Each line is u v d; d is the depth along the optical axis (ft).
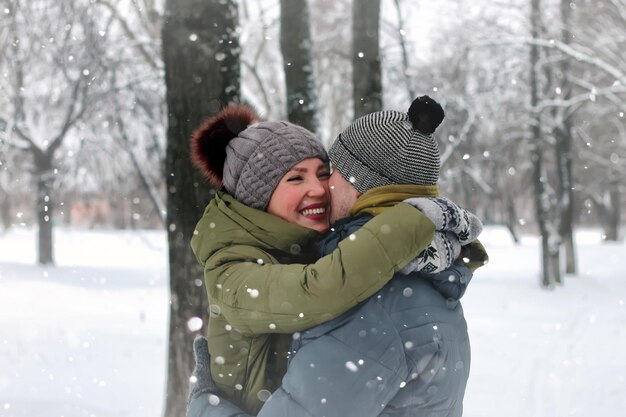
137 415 20.15
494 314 49.78
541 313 49.83
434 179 6.90
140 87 62.69
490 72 73.77
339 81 69.62
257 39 55.11
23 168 88.53
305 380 6.16
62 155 79.97
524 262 89.81
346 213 7.00
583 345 33.22
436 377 6.35
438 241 6.46
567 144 80.53
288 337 7.00
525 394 23.81
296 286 6.25
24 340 32.24
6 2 42.98
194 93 16.02
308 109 22.21
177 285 16.22
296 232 6.95
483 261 7.36
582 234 162.71
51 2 45.24
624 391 23.30
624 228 164.45
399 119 6.82
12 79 60.59
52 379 24.57
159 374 25.94
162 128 64.80
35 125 79.56
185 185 15.99
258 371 6.95
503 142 86.22
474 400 23.45
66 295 54.65
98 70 51.78
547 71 74.28
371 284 6.14
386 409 6.31
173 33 16.12
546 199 72.13
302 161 7.16
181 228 16.01
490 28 70.90
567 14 70.13
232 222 7.04
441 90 70.79
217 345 7.06
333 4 69.72
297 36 22.31
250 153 7.19
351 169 6.83
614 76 65.77
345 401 6.08
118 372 26.07
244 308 6.55
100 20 47.70
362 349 6.14
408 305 6.37
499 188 118.42
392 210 6.32
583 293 65.36
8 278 63.62
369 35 24.08
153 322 40.98
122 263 89.61
